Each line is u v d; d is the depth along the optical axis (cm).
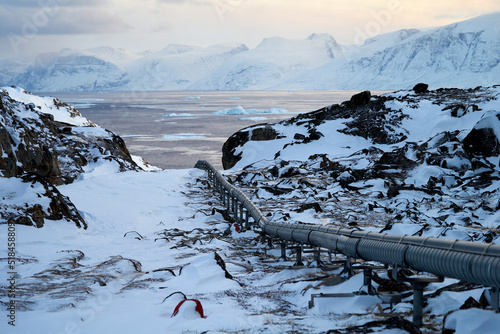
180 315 880
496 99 5384
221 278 1242
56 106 7012
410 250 823
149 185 3681
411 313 827
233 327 797
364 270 966
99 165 4178
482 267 664
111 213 2648
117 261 1502
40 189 2227
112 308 971
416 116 5647
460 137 4178
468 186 3188
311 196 3216
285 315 895
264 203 3133
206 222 2656
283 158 5225
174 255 1708
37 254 1638
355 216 2497
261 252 1842
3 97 3838
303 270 1298
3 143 2630
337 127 5681
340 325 764
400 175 3638
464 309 694
